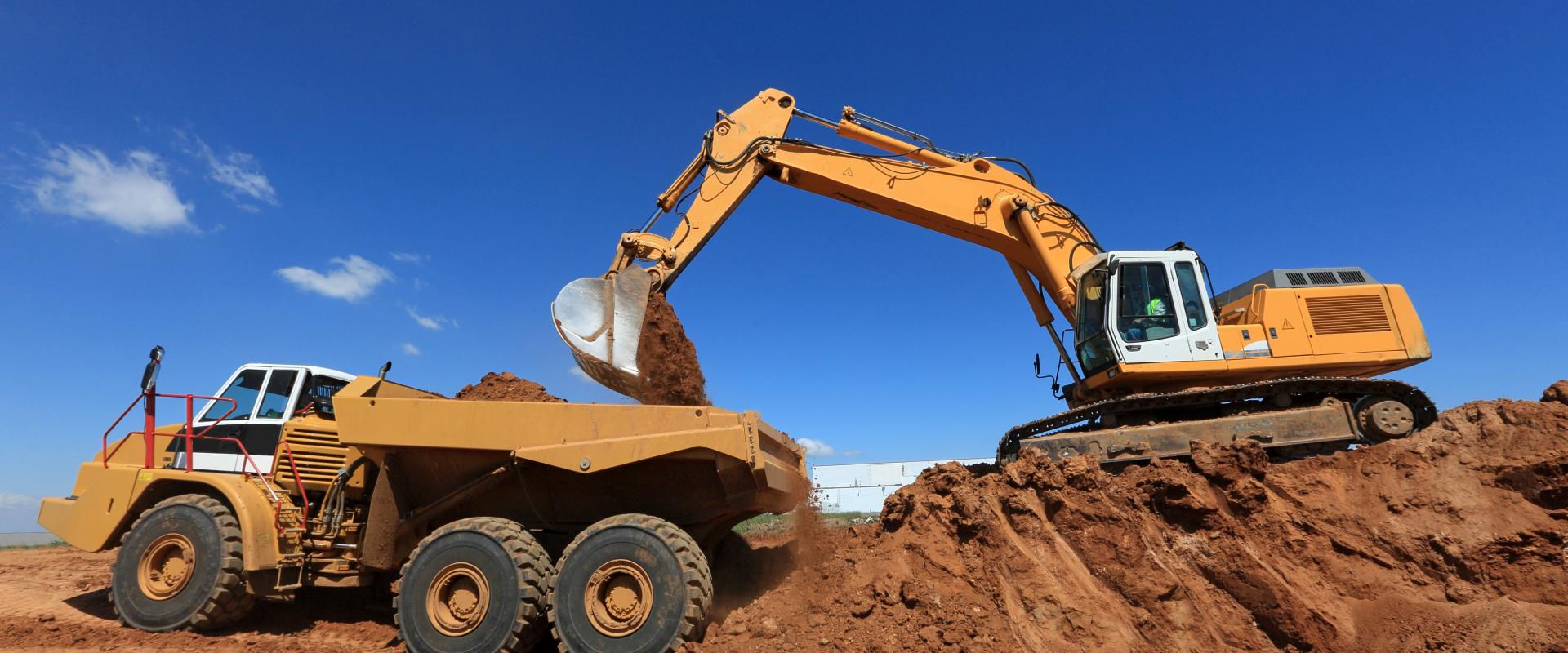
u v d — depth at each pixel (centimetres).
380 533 643
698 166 924
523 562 572
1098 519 618
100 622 696
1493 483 598
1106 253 888
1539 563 551
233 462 756
